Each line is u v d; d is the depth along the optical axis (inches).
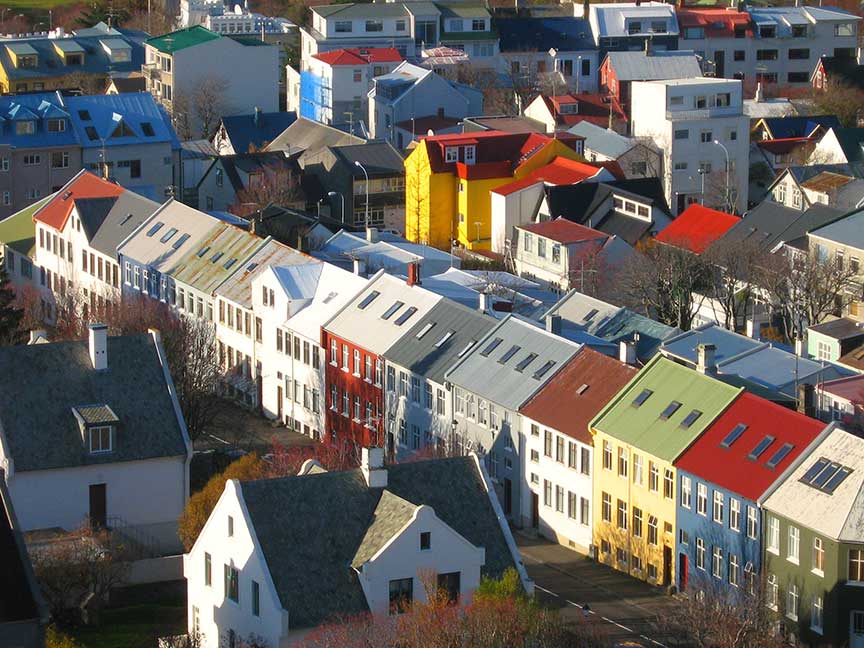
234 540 5418.3
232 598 5457.7
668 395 6653.5
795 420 6274.6
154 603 6013.8
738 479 6195.9
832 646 5876.0
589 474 6781.5
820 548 5910.4
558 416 6934.1
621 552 6673.2
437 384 7436.0
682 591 6412.4
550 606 6284.5
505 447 7170.3
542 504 7032.5
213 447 7859.3
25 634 4877.0
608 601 6373.0
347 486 5462.6
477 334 7568.9
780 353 7268.7
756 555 6122.1
